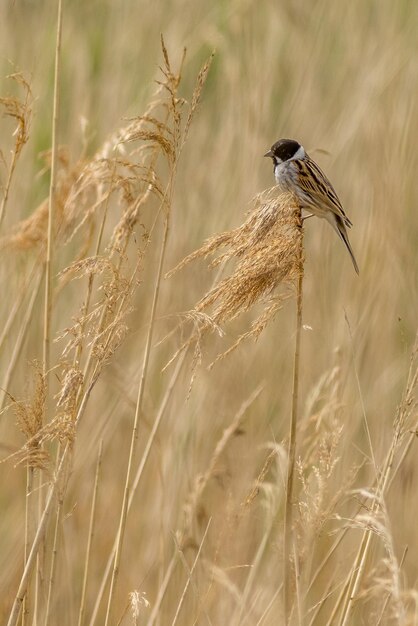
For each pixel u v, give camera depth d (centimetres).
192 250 1216
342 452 929
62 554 944
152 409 1099
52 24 1527
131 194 798
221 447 943
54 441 961
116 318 702
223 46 1407
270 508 871
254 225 681
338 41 1427
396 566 629
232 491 1002
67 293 1184
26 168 1268
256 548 962
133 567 1027
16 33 1494
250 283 666
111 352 705
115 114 1380
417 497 970
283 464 841
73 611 964
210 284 1178
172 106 744
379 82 1334
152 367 1148
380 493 686
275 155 958
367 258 1213
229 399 1109
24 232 962
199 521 964
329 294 1212
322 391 1099
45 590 801
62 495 715
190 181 1275
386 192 1239
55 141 805
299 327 677
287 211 679
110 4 1556
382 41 1398
